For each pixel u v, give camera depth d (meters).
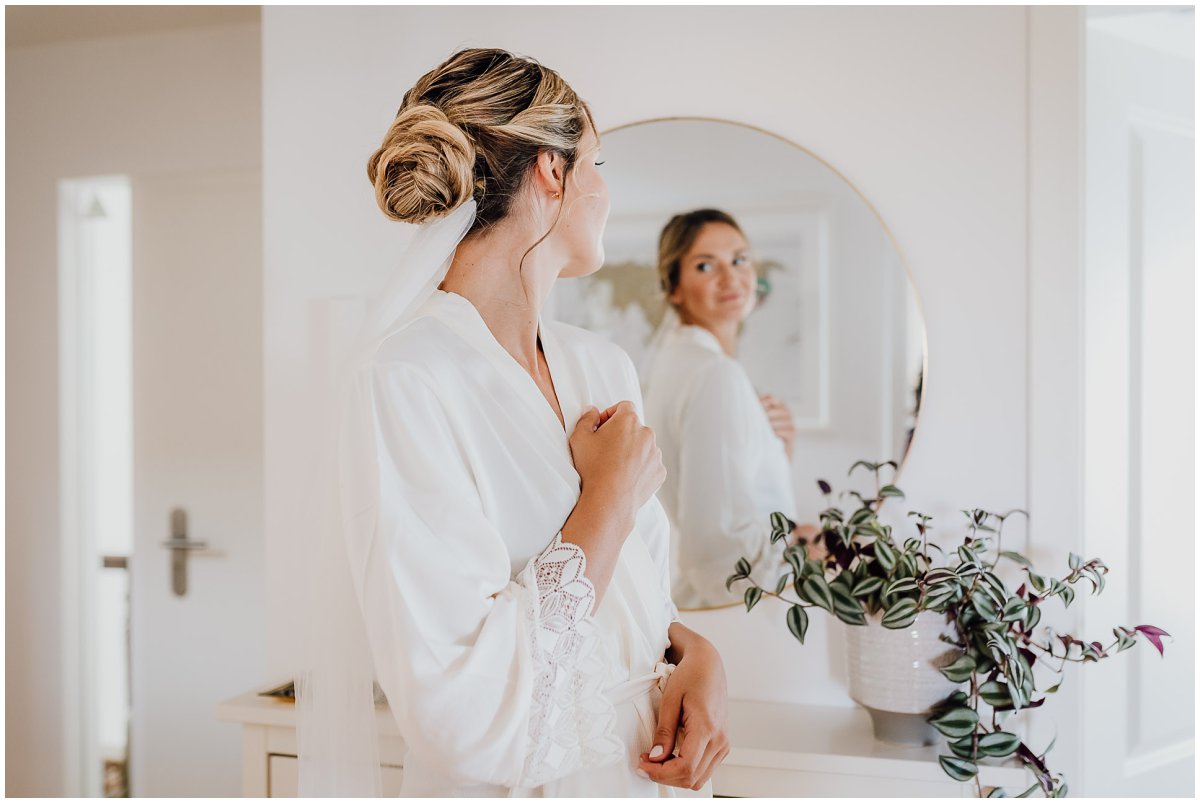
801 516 1.76
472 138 0.96
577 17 1.85
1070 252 1.64
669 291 1.80
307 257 1.96
